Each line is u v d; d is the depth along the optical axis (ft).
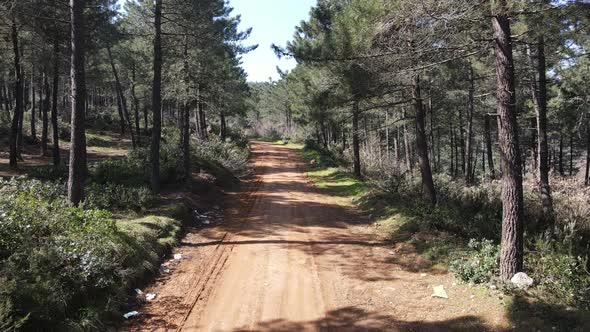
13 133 66.23
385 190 57.11
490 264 25.61
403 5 28.71
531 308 20.89
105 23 72.49
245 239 38.32
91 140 116.16
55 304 19.19
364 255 33.63
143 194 44.11
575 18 28.45
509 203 24.22
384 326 21.70
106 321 21.13
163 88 76.48
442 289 25.61
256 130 264.52
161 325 21.80
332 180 78.38
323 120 85.76
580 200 44.19
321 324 22.02
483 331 20.34
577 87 70.90
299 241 37.68
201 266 30.78
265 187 71.26
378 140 112.47
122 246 27.12
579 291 21.49
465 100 85.40
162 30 62.03
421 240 34.09
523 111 81.46
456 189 57.21
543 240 28.07
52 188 37.14
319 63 52.95
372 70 41.55
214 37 65.00
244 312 23.39
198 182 59.11
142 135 144.46
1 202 24.94
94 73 111.86
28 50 76.79
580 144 121.80
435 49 29.35
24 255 21.25
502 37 24.36
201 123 111.14
